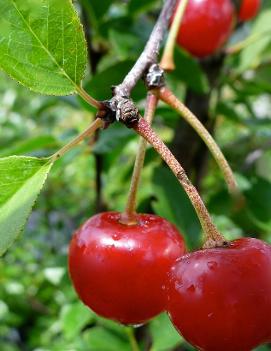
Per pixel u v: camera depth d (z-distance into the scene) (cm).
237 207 18
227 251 9
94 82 15
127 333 18
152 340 16
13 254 30
